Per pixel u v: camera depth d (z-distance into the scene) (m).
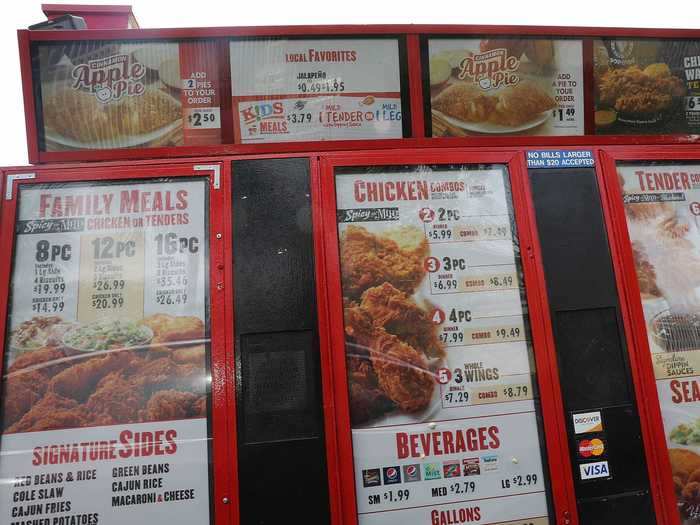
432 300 1.69
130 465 1.50
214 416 1.54
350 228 1.71
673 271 1.83
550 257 1.77
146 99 1.73
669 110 1.95
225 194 1.69
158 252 1.64
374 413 1.60
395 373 1.63
